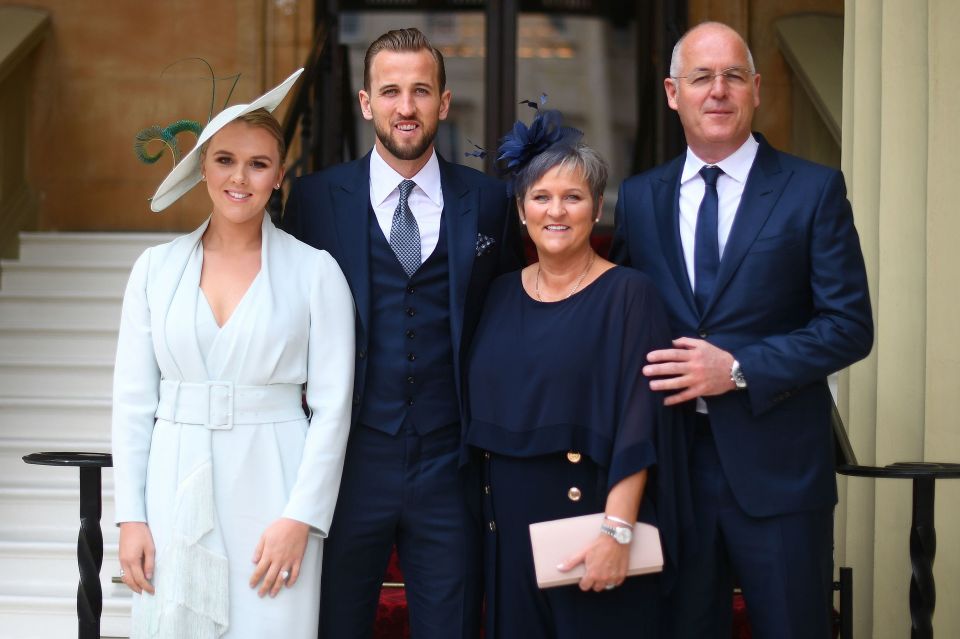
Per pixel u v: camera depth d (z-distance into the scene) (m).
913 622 3.08
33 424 5.36
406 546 3.10
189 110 7.49
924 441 3.77
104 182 7.47
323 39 6.55
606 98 8.92
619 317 2.81
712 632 2.94
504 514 2.88
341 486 3.02
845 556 4.25
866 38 4.19
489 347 2.93
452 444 3.07
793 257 2.91
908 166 3.88
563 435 2.79
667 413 2.80
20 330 5.86
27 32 7.19
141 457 2.80
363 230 3.10
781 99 7.29
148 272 2.88
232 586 2.74
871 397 4.11
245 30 7.51
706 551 2.89
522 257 3.38
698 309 2.96
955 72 3.65
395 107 3.04
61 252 6.65
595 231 8.62
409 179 3.15
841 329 2.82
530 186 2.85
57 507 4.83
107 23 7.50
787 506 2.84
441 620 3.02
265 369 2.79
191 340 2.77
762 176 2.98
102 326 6.03
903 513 3.88
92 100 7.49
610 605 2.79
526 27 8.95
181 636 2.67
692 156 3.08
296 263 2.92
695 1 7.44
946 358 3.65
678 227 3.04
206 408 2.77
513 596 2.87
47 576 4.56
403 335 3.05
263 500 2.77
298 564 2.75
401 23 8.91
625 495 2.71
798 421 2.91
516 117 8.45
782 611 2.82
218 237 2.93
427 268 3.09
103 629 4.30
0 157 6.97
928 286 3.71
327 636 3.02
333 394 2.86
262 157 2.83
